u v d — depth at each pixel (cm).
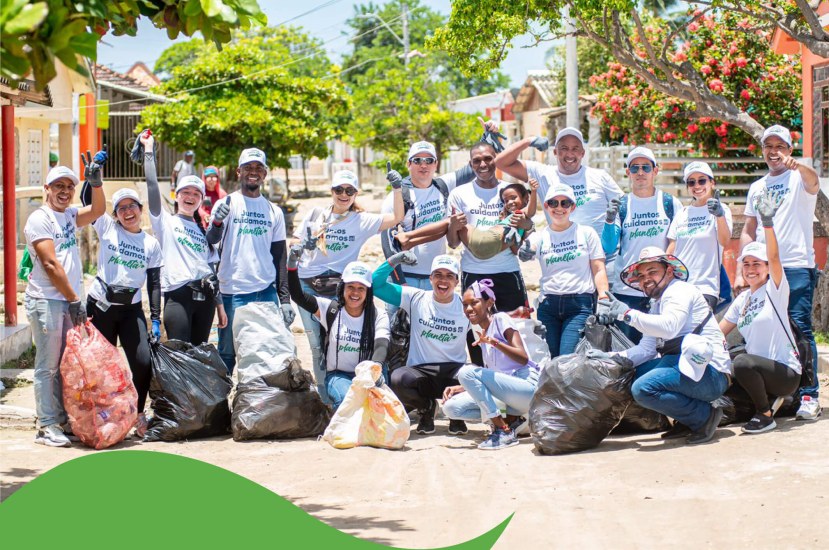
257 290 919
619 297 915
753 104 1917
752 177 2039
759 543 523
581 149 938
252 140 2973
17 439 864
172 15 495
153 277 895
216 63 3003
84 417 827
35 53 400
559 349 893
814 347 841
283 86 3038
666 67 1269
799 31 1230
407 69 3384
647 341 801
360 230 926
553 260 887
